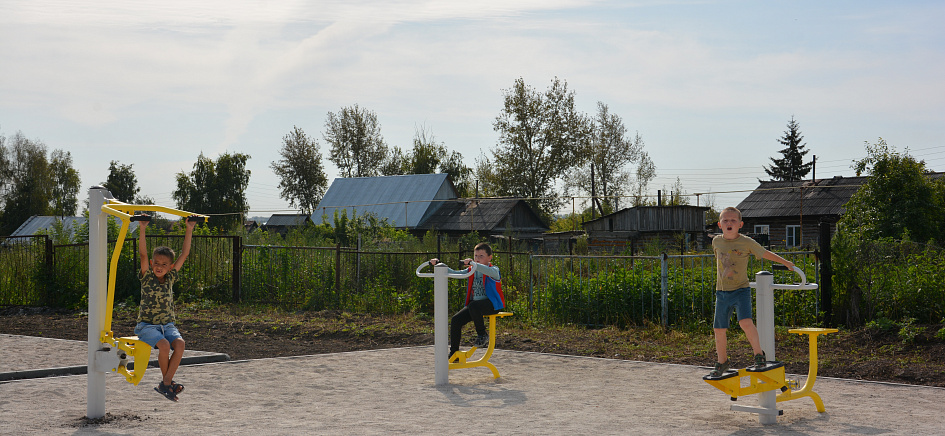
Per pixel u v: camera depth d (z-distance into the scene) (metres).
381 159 77.00
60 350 10.35
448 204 48.31
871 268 12.24
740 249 6.47
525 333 12.54
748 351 10.48
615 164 70.25
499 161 64.88
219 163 75.31
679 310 13.09
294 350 11.21
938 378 8.61
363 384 8.08
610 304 13.63
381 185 49.75
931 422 6.23
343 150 75.62
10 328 13.34
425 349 10.89
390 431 5.77
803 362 9.72
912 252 12.72
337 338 12.53
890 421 6.27
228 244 18.17
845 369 9.28
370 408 6.75
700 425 6.06
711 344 11.20
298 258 17.53
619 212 44.50
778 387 6.32
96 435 5.58
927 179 21.67
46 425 5.92
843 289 12.35
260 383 8.08
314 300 16.62
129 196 90.75
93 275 6.22
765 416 6.14
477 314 8.56
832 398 7.39
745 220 44.78
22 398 7.02
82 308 16.80
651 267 13.77
